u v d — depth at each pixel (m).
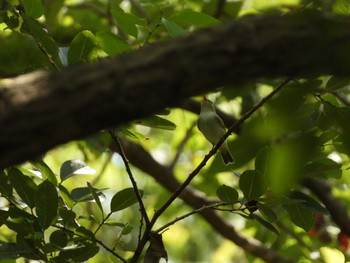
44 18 10.04
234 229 11.09
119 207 6.79
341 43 4.02
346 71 4.07
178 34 6.55
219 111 9.73
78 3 11.52
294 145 4.35
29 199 6.57
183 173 12.98
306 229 7.27
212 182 11.26
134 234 12.98
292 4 10.71
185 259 15.13
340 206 10.38
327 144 6.32
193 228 15.12
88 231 6.49
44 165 6.78
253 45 4.03
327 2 4.69
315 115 5.66
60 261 6.46
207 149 12.23
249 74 4.08
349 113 5.77
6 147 3.72
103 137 8.63
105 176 13.88
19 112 3.73
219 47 4.01
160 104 3.96
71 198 6.90
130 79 3.90
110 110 3.88
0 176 6.71
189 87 4.00
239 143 5.40
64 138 3.84
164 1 8.53
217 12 11.02
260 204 6.56
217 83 4.05
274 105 4.69
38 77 3.84
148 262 6.63
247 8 11.97
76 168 7.07
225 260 13.98
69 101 3.80
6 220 6.63
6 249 6.43
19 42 7.15
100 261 9.66
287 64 4.08
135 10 9.68
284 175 4.34
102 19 11.01
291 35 4.05
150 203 13.34
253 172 6.44
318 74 4.15
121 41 6.69
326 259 9.35
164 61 3.96
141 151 11.20
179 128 12.62
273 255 10.79
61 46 7.93
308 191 10.80
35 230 6.51
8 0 7.47
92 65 3.92
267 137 5.17
